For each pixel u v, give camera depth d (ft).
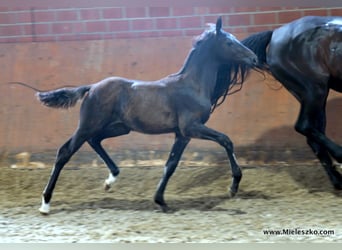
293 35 20.27
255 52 21.09
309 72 20.17
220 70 20.26
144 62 24.85
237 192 21.98
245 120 24.16
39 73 25.21
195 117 19.31
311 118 20.53
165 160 23.98
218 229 17.38
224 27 24.50
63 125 24.67
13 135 24.85
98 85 19.62
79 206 20.72
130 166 23.93
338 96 23.68
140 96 19.43
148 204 20.84
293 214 18.95
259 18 24.23
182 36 24.84
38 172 23.90
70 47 25.30
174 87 19.49
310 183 22.33
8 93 25.23
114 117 19.77
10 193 22.65
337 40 19.75
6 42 25.53
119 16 25.02
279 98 24.16
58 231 17.48
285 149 23.70
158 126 19.56
